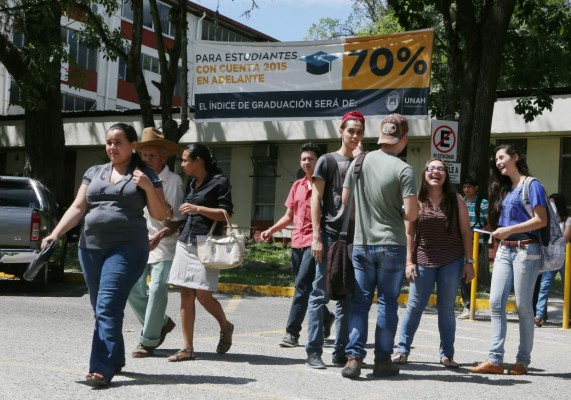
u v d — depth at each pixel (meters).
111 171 6.51
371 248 7.03
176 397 6.11
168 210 6.65
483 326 12.43
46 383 6.39
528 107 20.45
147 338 7.75
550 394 6.84
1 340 8.57
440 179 7.88
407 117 19.30
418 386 6.92
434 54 28.97
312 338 7.58
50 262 15.43
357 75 20.02
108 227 6.36
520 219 7.66
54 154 23.11
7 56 21.78
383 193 6.98
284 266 20.86
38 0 20.61
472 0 17.89
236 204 31.28
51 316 11.09
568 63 20.20
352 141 7.54
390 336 7.21
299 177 9.70
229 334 8.22
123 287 6.35
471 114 17.50
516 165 7.80
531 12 19.36
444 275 7.95
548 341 10.91
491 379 7.45
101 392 6.17
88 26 21.89
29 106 21.34
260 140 29.61
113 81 43.22
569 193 24.97
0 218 14.05
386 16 34.12
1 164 36.03
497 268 7.80
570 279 12.73
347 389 6.66
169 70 19.92
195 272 7.57
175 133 19.88
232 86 21.80
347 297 7.68
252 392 6.40
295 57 21.02
